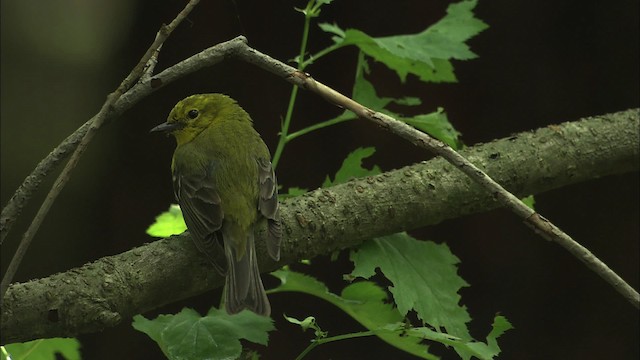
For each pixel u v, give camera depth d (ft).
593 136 26.21
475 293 38.24
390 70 38.78
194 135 27.27
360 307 21.91
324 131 39.96
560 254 37.96
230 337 19.97
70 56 47.67
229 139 26.05
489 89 38.42
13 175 46.39
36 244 43.57
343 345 40.19
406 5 38.91
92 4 46.57
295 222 23.17
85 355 41.29
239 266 22.50
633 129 26.37
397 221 23.80
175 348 19.74
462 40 24.38
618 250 37.68
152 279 21.58
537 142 25.88
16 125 47.14
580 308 37.73
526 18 38.04
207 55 20.20
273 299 40.47
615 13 37.50
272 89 40.37
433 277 22.74
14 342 20.83
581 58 37.83
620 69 37.63
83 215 43.68
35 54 47.78
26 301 20.53
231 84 40.86
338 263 40.04
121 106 20.06
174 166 26.00
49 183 44.11
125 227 43.32
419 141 19.34
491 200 24.82
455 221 38.55
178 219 25.29
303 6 40.32
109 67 46.70
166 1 43.70
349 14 39.40
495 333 20.34
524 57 38.17
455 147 25.27
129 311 21.40
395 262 22.90
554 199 38.04
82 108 47.60
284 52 40.47
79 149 18.25
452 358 39.91
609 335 37.42
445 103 38.68
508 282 38.11
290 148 39.99
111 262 21.49
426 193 24.17
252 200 24.22
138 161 43.29
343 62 39.78
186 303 41.78
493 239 38.32
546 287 37.96
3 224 19.25
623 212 37.68
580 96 37.88
